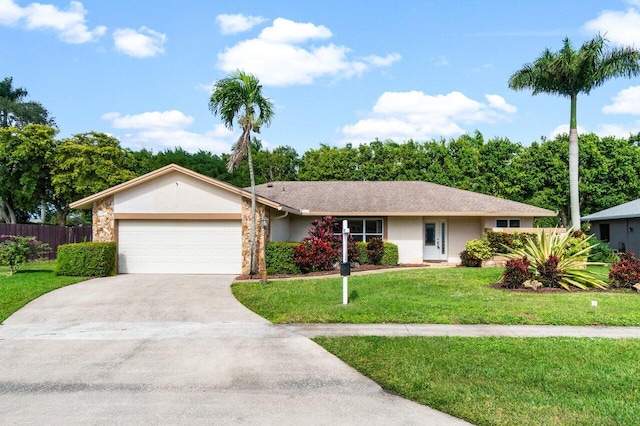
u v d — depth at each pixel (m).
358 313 10.02
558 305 10.62
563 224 35.03
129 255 17.47
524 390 5.78
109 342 8.29
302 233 22.66
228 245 17.39
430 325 9.20
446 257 22.77
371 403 5.53
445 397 5.59
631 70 21.86
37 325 9.58
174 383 6.23
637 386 5.89
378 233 22.42
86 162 30.44
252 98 15.98
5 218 35.19
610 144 33.09
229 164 16.28
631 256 13.73
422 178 34.41
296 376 6.48
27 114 41.50
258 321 9.82
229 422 4.98
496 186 33.72
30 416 5.15
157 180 17.41
